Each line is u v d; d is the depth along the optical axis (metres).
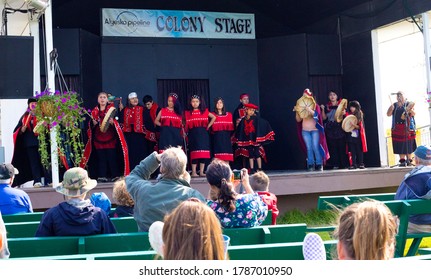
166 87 10.23
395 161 11.66
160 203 3.00
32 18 7.52
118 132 7.56
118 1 10.96
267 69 10.73
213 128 8.58
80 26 10.84
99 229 3.04
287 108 10.55
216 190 2.99
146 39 10.09
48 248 2.74
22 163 7.12
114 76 9.88
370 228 1.84
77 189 3.04
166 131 7.99
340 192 8.27
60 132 6.87
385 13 9.73
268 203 3.88
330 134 9.13
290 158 10.49
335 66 10.73
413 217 4.07
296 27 11.96
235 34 10.62
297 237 2.94
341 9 10.67
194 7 11.34
